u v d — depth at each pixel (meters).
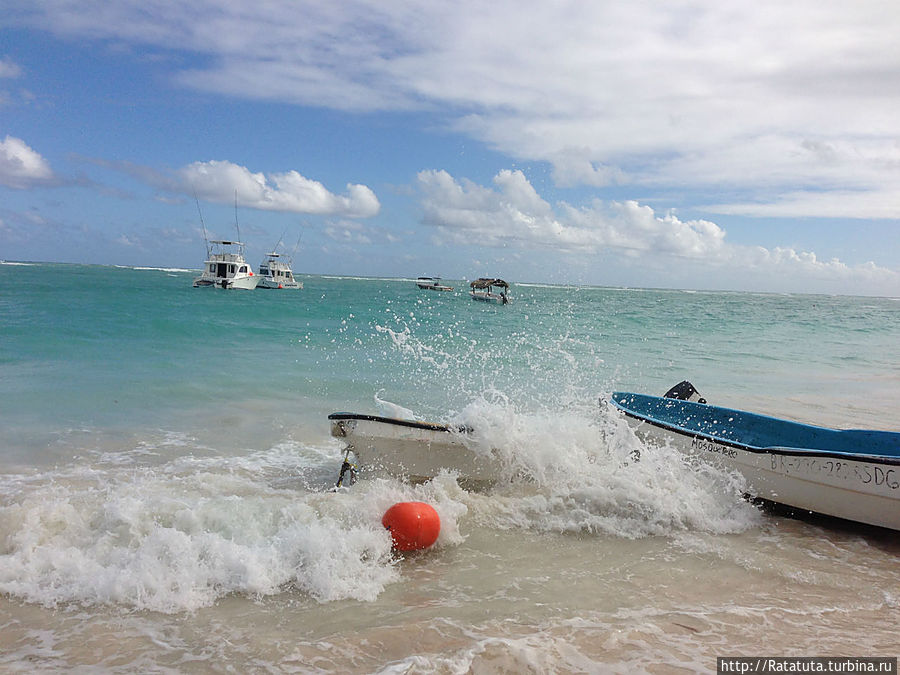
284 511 5.16
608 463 6.64
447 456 6.33
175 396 9.96
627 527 5.60
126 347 14.38
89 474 6.37
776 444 7.46
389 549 4.86
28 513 4.87
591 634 3.69
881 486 5.47
